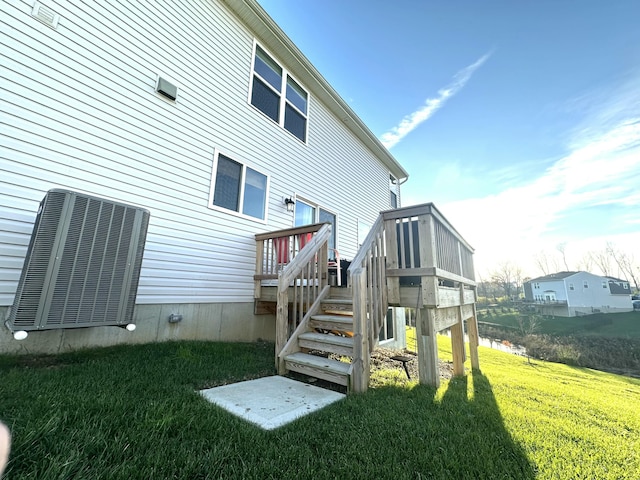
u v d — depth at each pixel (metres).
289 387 2.67
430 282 3.17
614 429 2.41
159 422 1.67
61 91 3.28
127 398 1.97
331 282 5.09
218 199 4.89
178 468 1.31
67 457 1.28
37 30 3.15
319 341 3.16
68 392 1.97
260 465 1.39
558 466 1.67
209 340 4.39
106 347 3.34
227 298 4.80
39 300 2.42
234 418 1.87
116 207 2.97
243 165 5.35
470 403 2.63
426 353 3.13
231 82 5.28
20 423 1.50
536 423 2.34
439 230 3.72
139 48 4.02
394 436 1.78
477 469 1.50
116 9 3.82
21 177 2.96
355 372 2.63
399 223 3.56
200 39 4.82
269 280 5.27
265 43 6.06
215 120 4.94
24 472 1.18
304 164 6.95
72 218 2.66
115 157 3.67
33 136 3.05
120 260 2.95
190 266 4.36
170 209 4.19
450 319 3.94
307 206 7.06
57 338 3.05
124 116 3.79
